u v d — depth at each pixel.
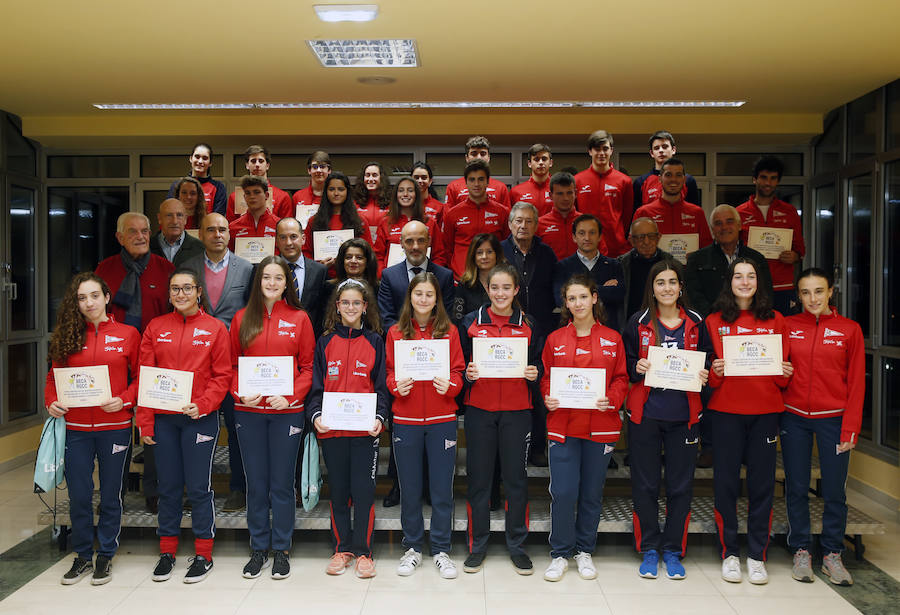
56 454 3.24
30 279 6.10
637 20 3.51
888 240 4.81
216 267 3.81
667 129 5.61
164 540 3.33
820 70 4.38
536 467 3.88
